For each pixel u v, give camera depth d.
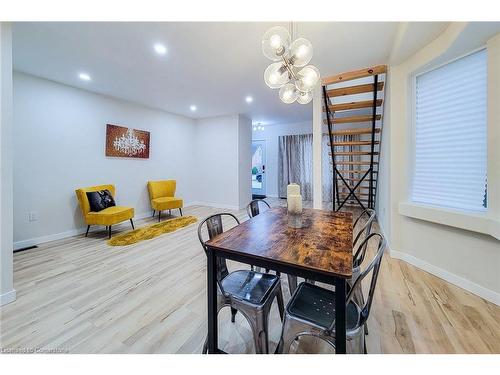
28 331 1.53
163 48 2.49
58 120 3.46
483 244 1.85
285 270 1.09
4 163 1.78
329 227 1.63
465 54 1.98
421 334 1.47
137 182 4.71
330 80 2.98
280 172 7.65
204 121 6.11
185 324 1.61
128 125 4.49
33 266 2.51
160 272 2.38
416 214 2.35
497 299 1.76
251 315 1.24
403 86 2.53
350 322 1.12
